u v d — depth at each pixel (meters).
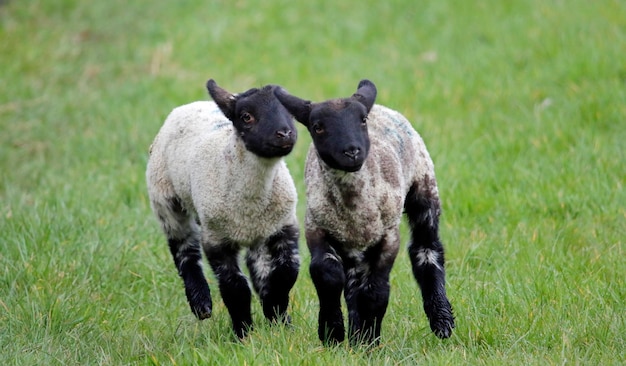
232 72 25.52
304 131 20.30
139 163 19.42
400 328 11.59
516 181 16.72
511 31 25.69
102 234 15.22
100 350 11.45
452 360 10.30
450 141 19.03
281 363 10.27
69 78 26.12
